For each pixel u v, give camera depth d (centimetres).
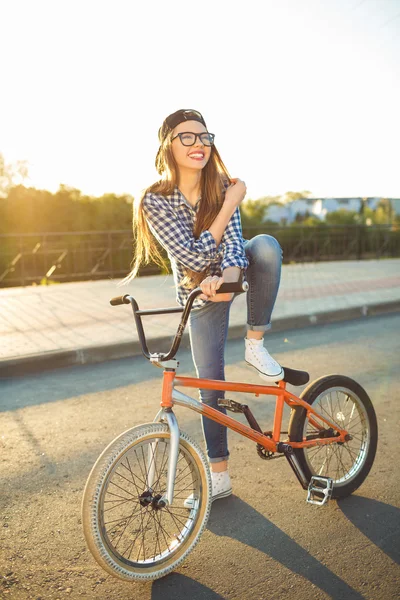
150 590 225
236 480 316
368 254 1841
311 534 260
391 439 366
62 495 302
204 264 243
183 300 271
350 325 768
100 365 575
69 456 351
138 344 616
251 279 264
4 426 405
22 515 282
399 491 299
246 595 220
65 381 519
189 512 251
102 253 1362
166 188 245
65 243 1317
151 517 270
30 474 327
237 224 256
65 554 249
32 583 229
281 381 273
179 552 237
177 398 234
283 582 226
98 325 709
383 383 488
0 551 251
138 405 446
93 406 446
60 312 812
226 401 267
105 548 217
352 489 292
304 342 663
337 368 542
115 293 1006
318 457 314
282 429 388
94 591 225
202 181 253
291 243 1691
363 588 221
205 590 224
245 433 259
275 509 283
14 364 543
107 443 371
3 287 1254
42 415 427
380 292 988
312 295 961
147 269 1416
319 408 294
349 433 304
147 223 253
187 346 639
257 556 245
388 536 257
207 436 289
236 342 662
